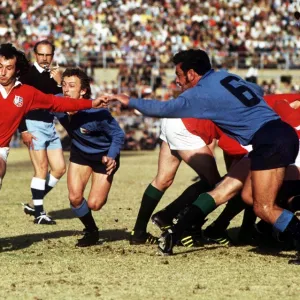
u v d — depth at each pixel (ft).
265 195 43.24
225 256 46.32
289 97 51.24
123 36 205.57
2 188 88.69
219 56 198.18
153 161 128.67
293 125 49.44
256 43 207.00
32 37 200.64
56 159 64.80
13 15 207.00
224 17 216.54
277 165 42.60
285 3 218.79
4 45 44.24
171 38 206.69
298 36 208.64
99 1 214.90
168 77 185.78
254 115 43.24
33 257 46.03
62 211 69.67
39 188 61.93
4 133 44.75
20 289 37.24
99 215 65.46
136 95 175.94
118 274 40.91
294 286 37.81
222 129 44.19
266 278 39.73
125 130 165.58
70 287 37.70
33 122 63.05
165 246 46.03
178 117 42.98
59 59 181.06
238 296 35.68
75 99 45.88
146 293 36.32
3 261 44.65
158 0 217.56
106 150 49.90
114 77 187.01
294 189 48.26
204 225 59.77
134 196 79.66
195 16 215.10
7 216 65.62
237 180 46.16
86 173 50.39
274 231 48.37
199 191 51.26
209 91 42.88
